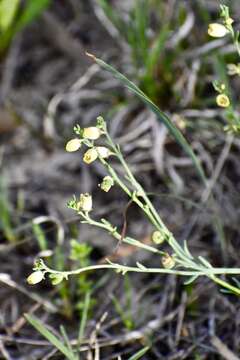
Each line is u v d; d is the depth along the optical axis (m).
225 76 0.49
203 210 0.43
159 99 0.53
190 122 0.52
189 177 0.51
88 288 0.43
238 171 0.51
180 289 0.44
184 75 0.54
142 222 0.49
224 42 0.53
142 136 0.54
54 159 0.54
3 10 0.53
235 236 0.47
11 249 0.48
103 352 0.41
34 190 0.52
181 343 0.41
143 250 0.47
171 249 0.46
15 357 0.41
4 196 0.49
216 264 0.45
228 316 0.42
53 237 0.49
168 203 0.50
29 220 0.50
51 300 0.44
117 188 0.51
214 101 0.53
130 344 0.41
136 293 0.45
